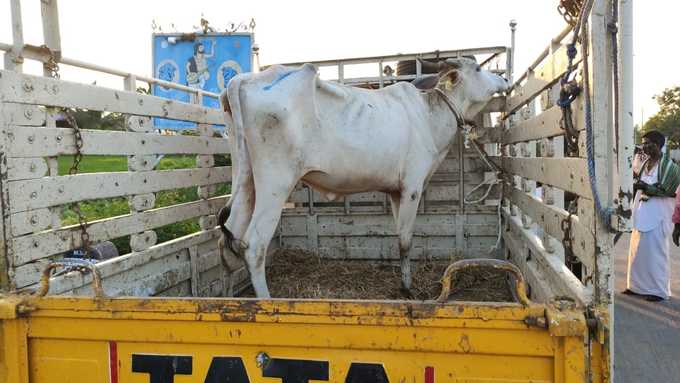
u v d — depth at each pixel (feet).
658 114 145.69
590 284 6.32
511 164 13.94
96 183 9.41
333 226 16.89
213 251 13.48
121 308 6.00
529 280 10.80
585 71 6.06
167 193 20.08
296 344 5.70
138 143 10.59
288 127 10.01
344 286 14.38
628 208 5.62
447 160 17.26
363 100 11.73
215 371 5.88
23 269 7.84
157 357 5.99
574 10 7.18
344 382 5.63
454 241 16.53
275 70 10.39
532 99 10.96
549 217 8.97
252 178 10.44
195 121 12.93
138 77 11.31
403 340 5.51
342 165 11.18
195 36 22.66
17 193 7.75
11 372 6.22
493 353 5.36
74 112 9.39
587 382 5.30
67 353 6.20
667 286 19.19
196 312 5.84
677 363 13.39
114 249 11.78
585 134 6.31
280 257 16.46
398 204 13.23
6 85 7.57
